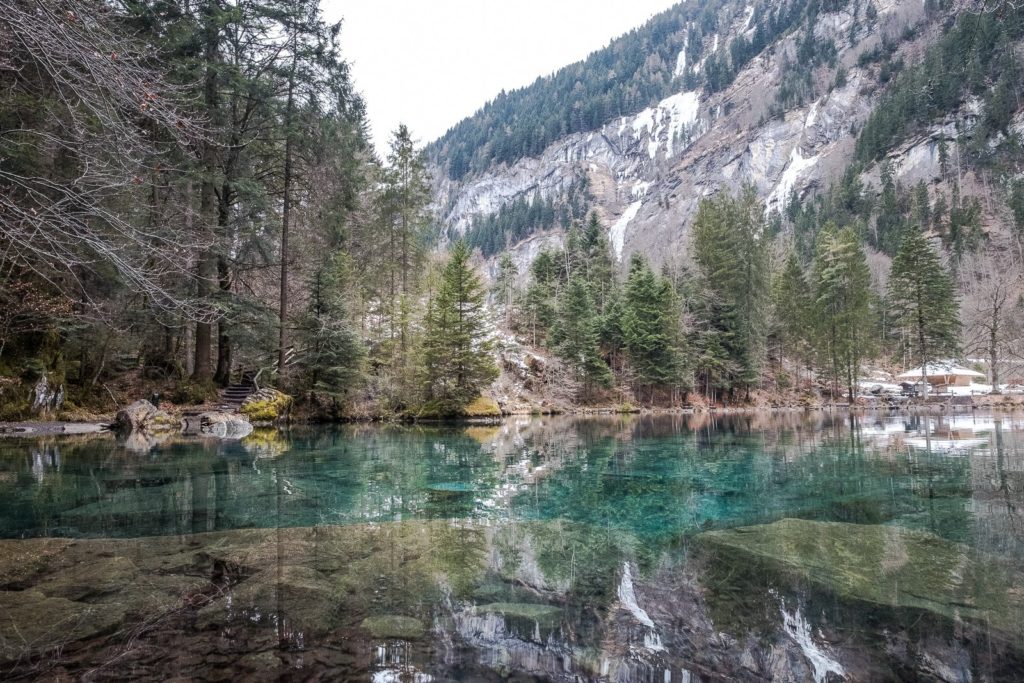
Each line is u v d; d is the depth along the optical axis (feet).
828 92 484.74
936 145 292.61
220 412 59.16
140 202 33.83
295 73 63.21
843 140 439.22
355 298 82.12
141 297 50.47
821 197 349.20
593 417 103.04
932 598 12.37
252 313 59.41
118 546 16.12
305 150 65.82
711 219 155.84
